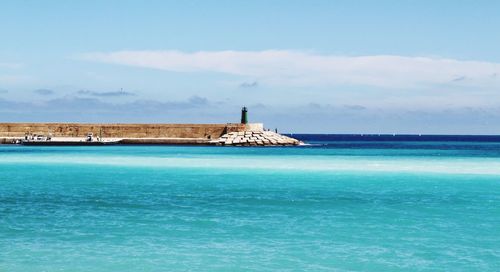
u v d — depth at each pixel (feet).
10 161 193.77
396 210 89.35
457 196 104.99
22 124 359.87
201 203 96.22
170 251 63.62
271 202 97.40
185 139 357.00
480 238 69.77
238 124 375.25
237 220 81.00
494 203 96.48
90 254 62.23
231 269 57.11
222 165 176.55
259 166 172.76
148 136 368.68
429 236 70.85
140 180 132.36
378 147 412.36
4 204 94.38
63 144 340.18
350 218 82.64
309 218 82.58
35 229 74.38
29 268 57.21
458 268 57.62
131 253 62.69
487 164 184.34
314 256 61.72
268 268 57.47
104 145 346.33
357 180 132.77
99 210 88.89
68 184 123.75
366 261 59.88
